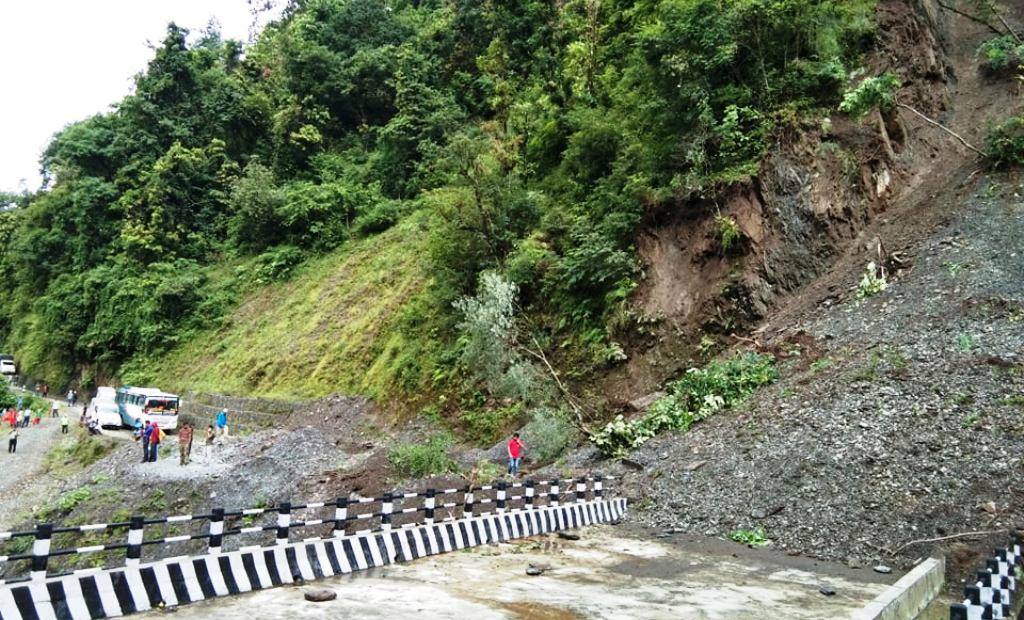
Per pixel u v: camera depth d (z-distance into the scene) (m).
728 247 20.89
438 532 10.59
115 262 51.16
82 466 30.27
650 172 23.50
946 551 9.60
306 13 60.97
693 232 22.00
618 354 21.36
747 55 23.61
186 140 54.75
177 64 56.19
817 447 12.97
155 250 49.44
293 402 32.06
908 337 15.83
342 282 40.06
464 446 23.00
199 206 52.56
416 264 35.56
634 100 25.84
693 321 20.70
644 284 22.23
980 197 20.27
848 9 25.09
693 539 11.73
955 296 16.64
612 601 7.77
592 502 13.23
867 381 14.59
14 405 44.41
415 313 30.53
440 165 31.83
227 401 35.44
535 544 11.36
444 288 28.56
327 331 36.25
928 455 11.61
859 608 7.56
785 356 17.69
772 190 21.52
